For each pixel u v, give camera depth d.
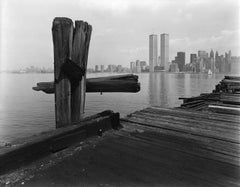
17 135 21.77
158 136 3.84
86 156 2.87
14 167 2.42
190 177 2.44
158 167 2.64
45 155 2.78
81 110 3.58
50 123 27.86
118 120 4.31
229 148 3.35
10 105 45.09
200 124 4.73
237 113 5.83
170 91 76.00
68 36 3.14
